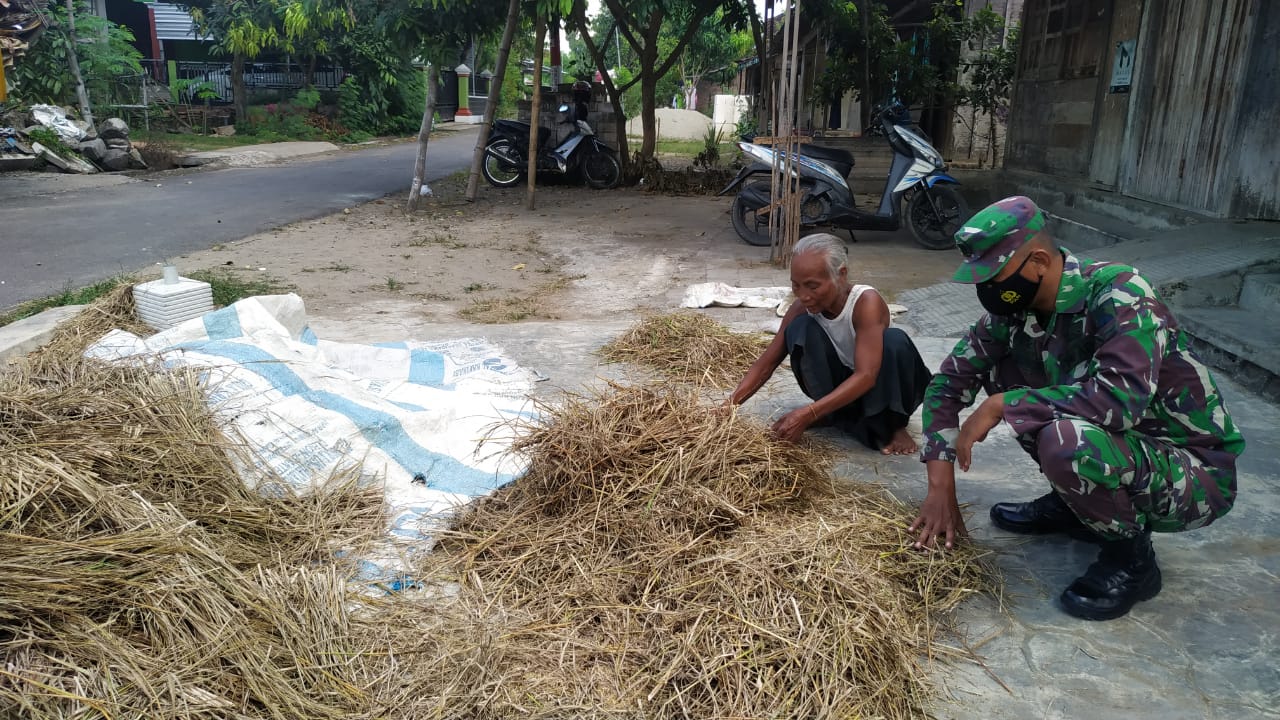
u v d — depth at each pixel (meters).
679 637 2.04
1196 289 4.74
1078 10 8.39
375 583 2.33
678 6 14.24
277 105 22.59
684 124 25.53
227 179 13.73
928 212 7.61
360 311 5.63
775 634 1.99
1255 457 3.21
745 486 2.57
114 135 15.27
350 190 12.50
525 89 33.88
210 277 6.24
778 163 6.98
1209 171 6.17
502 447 3.01
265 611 2.04
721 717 1.83
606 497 2.57
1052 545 2.61
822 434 3.39
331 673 1.95
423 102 26.30
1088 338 2.12
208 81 24.28
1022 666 2.08
